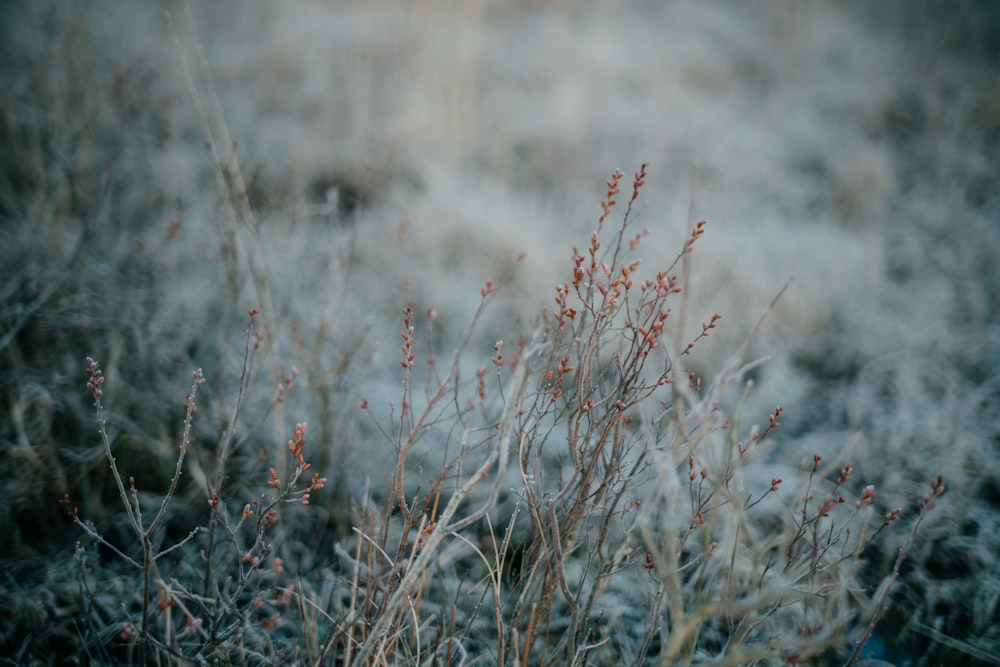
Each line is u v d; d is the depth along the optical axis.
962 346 3.10
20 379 2.13
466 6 6.38
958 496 2.24
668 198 4.16
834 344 3.21
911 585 2.01
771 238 3.90
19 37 4.41
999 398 2.77
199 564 1.94
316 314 2.66
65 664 1.68
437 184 3.89
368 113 4.58
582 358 1.36
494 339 3.07
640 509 1.61
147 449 2.17
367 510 1.64
